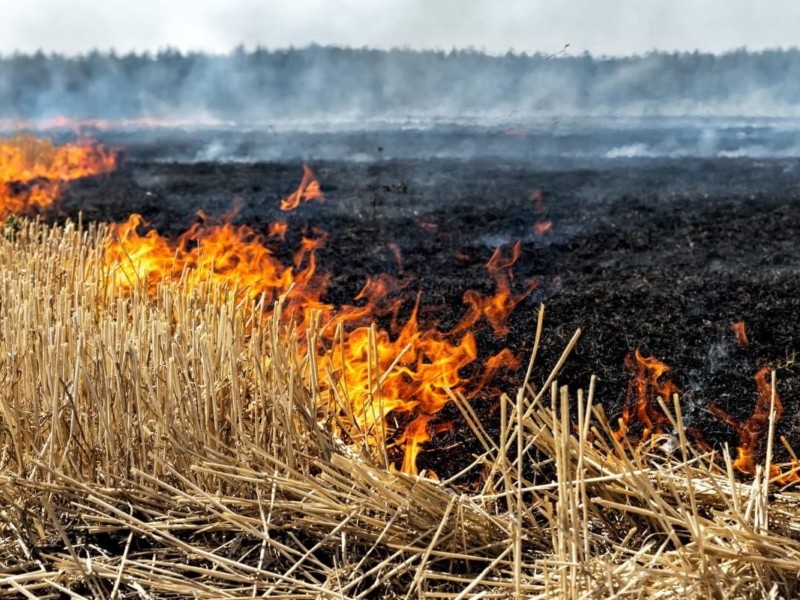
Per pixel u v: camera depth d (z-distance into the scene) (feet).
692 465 14.71
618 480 11.56
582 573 10.31
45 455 13.25
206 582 11.60
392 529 11.98
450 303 24.89
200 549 12.09
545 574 10.26
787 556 10.30
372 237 34.32
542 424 12.35
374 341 13.79
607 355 19.89
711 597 10.02
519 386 18.30
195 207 41.91
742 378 18.51
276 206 41.93
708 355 19.79
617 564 11.10
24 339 14.05
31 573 11.36
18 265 19.83
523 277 27.91
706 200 41.78
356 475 12.11
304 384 14.51
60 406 13.53
